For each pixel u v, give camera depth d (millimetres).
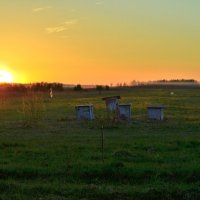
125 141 27172
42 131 34500
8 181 17047
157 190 15555
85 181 17266
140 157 21141
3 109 54219
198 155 21609
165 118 42688
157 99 77688
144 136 30797
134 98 81625
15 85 91250
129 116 41000
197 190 15609
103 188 15984
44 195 15508
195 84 157125
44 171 18141
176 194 15391
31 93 75938
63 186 16328
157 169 18000
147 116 43688
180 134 32312
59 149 23766
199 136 30656
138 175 17531
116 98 42125
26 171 18078
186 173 17516
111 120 39312
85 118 41375
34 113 40375
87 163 19297
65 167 18781
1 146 25203
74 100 73812
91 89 127562
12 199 15148
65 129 35625
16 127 36906
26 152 22969
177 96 90500
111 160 20250
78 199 15156
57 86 117500
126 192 15484
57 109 54531
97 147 24328
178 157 21047
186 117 44094
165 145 24688
